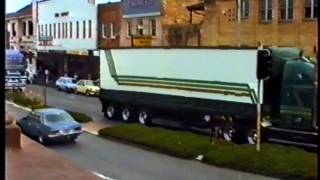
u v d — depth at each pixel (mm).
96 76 57906
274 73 21828
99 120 31953
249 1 37031
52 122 23141
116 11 54719
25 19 77438
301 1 33188
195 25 42656
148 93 29859
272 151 17578
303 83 20391
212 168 17172
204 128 26312
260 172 16031
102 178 14094
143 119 30391
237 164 16922
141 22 50031
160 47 28672
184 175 15938
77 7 62531
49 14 70188
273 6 35156
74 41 63188
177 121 28297
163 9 46719
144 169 16953
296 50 22500
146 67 29891
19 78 50469
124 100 31516
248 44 37188
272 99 21906
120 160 18719
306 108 20250
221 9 39344
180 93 27562
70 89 52750
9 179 11352
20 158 14211
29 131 23281
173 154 19891
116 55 32125
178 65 27594
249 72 23141
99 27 57844
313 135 19844
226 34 39062
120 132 24484
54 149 21406
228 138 23734
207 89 25656
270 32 35500
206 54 25609
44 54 70062
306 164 15727
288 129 20812
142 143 22141
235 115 23672
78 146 22188
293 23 33844
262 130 21609
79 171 12820
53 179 11688
